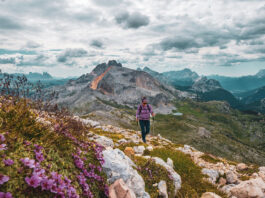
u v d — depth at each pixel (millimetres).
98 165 4656
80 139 4984
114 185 4305
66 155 3857
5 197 2066
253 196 6984
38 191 2580
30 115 3973
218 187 8938
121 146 12578
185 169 9750
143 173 6598
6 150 2754
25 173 2578
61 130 4023
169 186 6797
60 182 2754
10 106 3699
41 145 3479
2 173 2395
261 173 10367
